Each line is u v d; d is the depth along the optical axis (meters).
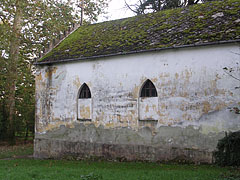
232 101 11.25
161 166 11.88
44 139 16.83
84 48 16.58
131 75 13.90
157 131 12.97
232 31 11.66
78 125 15.58
